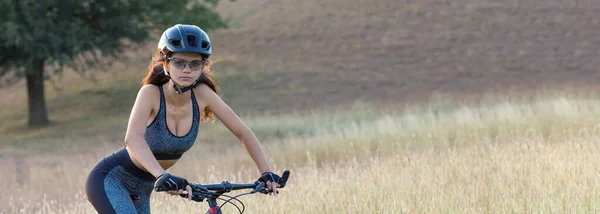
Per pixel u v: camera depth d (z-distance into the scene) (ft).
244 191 53.67
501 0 310.65
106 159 29.55
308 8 315.37
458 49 263.70
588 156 54.70
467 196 45.88
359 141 96.27
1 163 127.75
